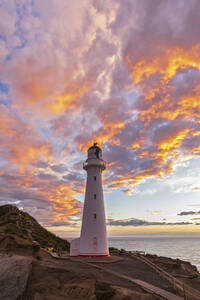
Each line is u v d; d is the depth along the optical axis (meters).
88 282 15.45
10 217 44.94
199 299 15.82
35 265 17.81
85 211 33.66
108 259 28.17
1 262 17.33
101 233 31.89
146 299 13.76
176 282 18.53
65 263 23.06
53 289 14.76
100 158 36.62
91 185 34.81
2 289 14.82
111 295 14.01
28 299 14.16
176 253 101.69
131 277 19.09
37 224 50.81
